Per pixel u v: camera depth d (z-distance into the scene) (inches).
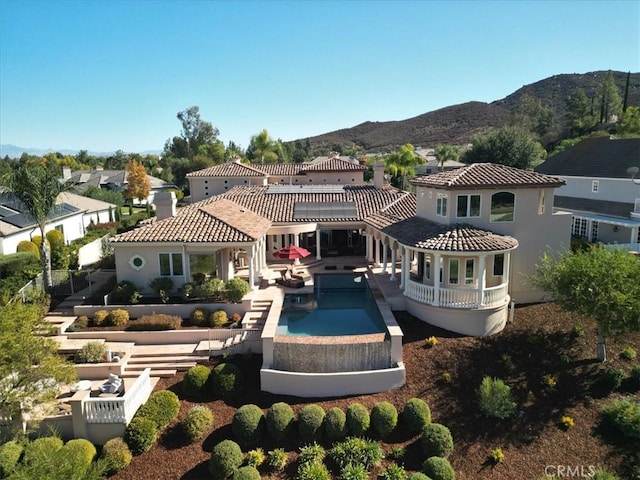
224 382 824.3
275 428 740.7
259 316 1059.9
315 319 1100.5
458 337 989.8
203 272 1156.5
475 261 1080.8
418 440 751.7
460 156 4397.1
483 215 1119.0
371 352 888.3
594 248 978.7
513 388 859.4
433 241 1019.3
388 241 1357.0
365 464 698.2
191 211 1268.5
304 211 1611.7
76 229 2017.7
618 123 4003.4
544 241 1143.6
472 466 716.7
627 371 903.7
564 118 6097.4
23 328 681.0
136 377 868.0
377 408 766.5
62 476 514.6
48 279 1188.5
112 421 724.0
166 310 1056.8
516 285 1151.6
